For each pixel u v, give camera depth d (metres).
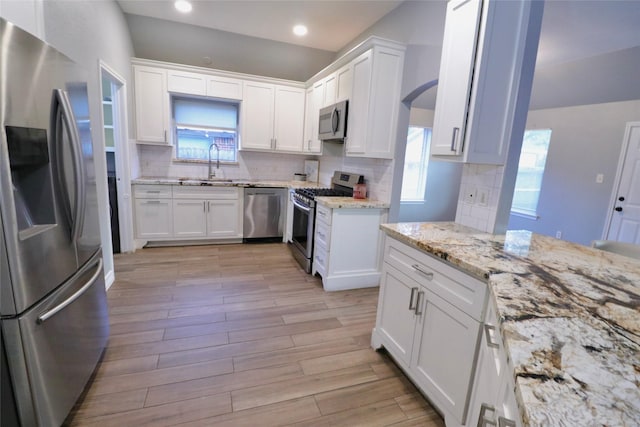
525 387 0.55
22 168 1.22
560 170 4.40
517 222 5.09
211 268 3.36
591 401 0.52
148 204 3.80
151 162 4.25
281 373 1.83
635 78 3.28
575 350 0.68
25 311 1.14
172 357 1.91
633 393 0.55
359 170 3.58
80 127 1.54
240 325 2.30
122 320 2.28
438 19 2.46
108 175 3.58
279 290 2.92
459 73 1.72
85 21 2.34
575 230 4.25
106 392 1.61
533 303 0.93
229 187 4.11
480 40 1.59
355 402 1.64
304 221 3.46
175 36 3.91
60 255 1.34
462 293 1.35
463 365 1.34
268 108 4.39
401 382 1.81
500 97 1.70
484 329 1.19
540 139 4.73
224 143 4.58
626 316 0.86
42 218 1.28
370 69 2.75
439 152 1.89
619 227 3.80
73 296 1.39
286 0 3.16
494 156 1.77
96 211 1.74
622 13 2.41
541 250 1.54
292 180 5.05
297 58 4.46
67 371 1.38
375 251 3.08
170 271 3.22
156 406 1.54
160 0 3.25
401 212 5.53
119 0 3.20
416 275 1.66
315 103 4.16
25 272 1.13
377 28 3.43
